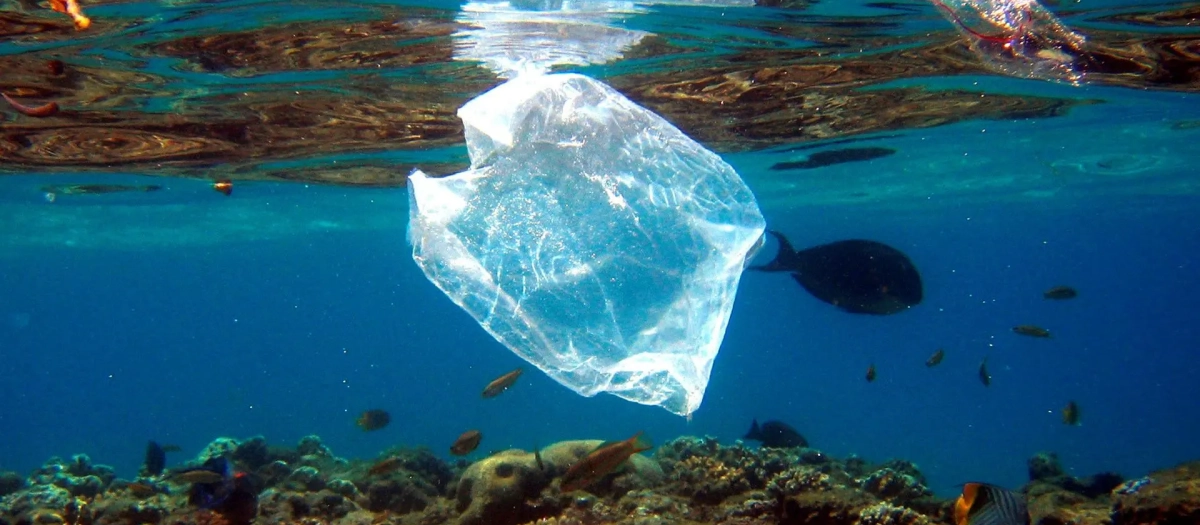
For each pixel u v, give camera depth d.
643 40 9.35
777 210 32.94
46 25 7.84
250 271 59.78
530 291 3.37
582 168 3.67
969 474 33.59
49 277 54.44
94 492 11.45
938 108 14.13
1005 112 14.66
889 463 11.92
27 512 9.15
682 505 8.55
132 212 25.47
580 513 7.92
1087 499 8.89
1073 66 5.34
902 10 8.37
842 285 10.90
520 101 3.85
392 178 20.03
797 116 14.30
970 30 5.32
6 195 20.42
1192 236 52.44
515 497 8.67
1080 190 29.14
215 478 8.48
